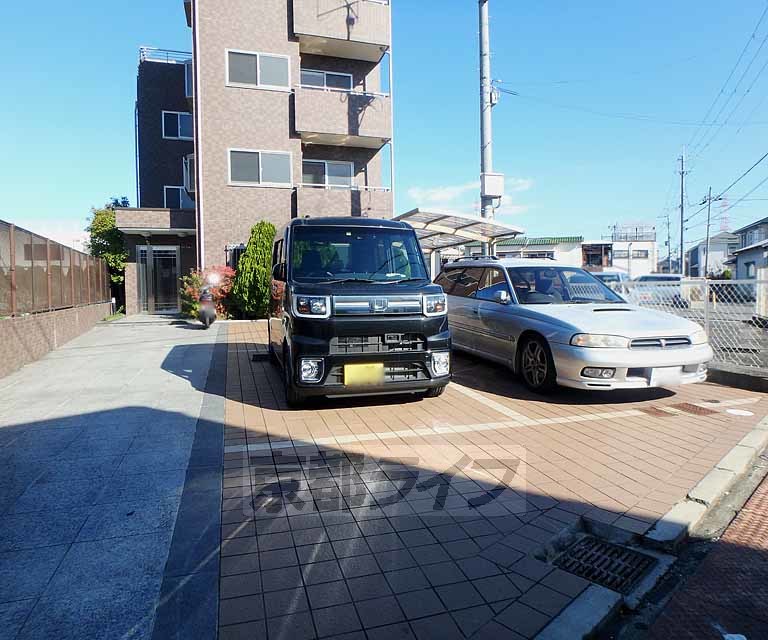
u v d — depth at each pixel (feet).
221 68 53.47
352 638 6.98
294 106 55.11
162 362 27.22
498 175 42.11
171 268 61.46
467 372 24.58
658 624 7.72
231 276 49.70
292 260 18.49
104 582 8.21
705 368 19.04
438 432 15.52
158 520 10.21
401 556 8.96
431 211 34.86
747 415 17.37
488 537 9.61
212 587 8.07
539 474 12.45
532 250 132.46
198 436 15.15
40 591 7.98
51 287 33.14
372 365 16.39
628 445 14.44
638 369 17.74
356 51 59.98
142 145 66.85
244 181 54.24
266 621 7.30
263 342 34.22
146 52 67.67
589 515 10.46
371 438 14.97
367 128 56.80
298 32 54.95
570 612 7.57
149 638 6.97
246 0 54.34
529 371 20.63
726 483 11.98
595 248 137.59
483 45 42.52
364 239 19.52
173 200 67.72
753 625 7.66
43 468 12.84
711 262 187.21
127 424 16.42
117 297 66.08
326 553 9.03
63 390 21.15
